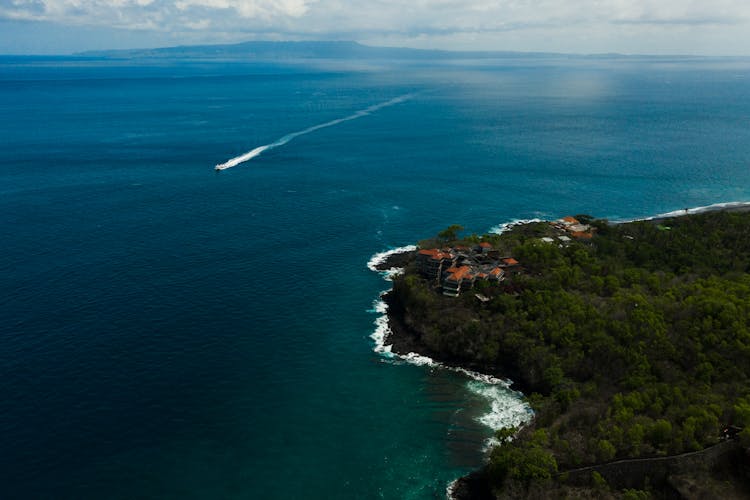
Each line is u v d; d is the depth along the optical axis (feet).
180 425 322.34
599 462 279.69
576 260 494.59
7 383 344.08
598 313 396.16
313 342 407.64
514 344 381.81
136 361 373.20
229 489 282.36
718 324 368.68
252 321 429.38
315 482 289.53
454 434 324.60
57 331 400.67
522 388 363.15
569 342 371.35
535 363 365.81
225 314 437.17
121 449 302.45
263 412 336.70
